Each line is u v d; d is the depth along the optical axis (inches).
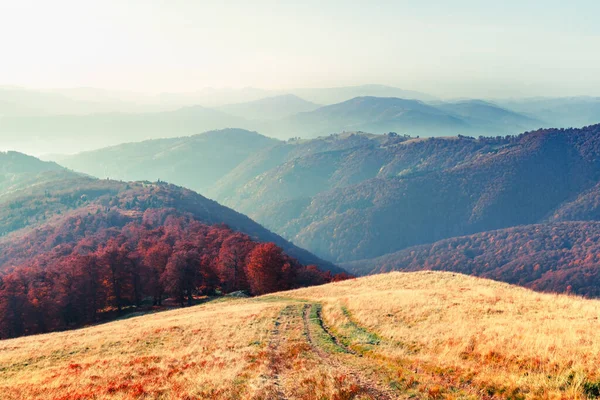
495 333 802.2
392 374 653.3
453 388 574.2
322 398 573.0
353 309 1357.0
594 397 483.5
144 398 666.2
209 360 901.8
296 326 1231.5
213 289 3619.6
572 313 942.4
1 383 920.3
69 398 706.8
